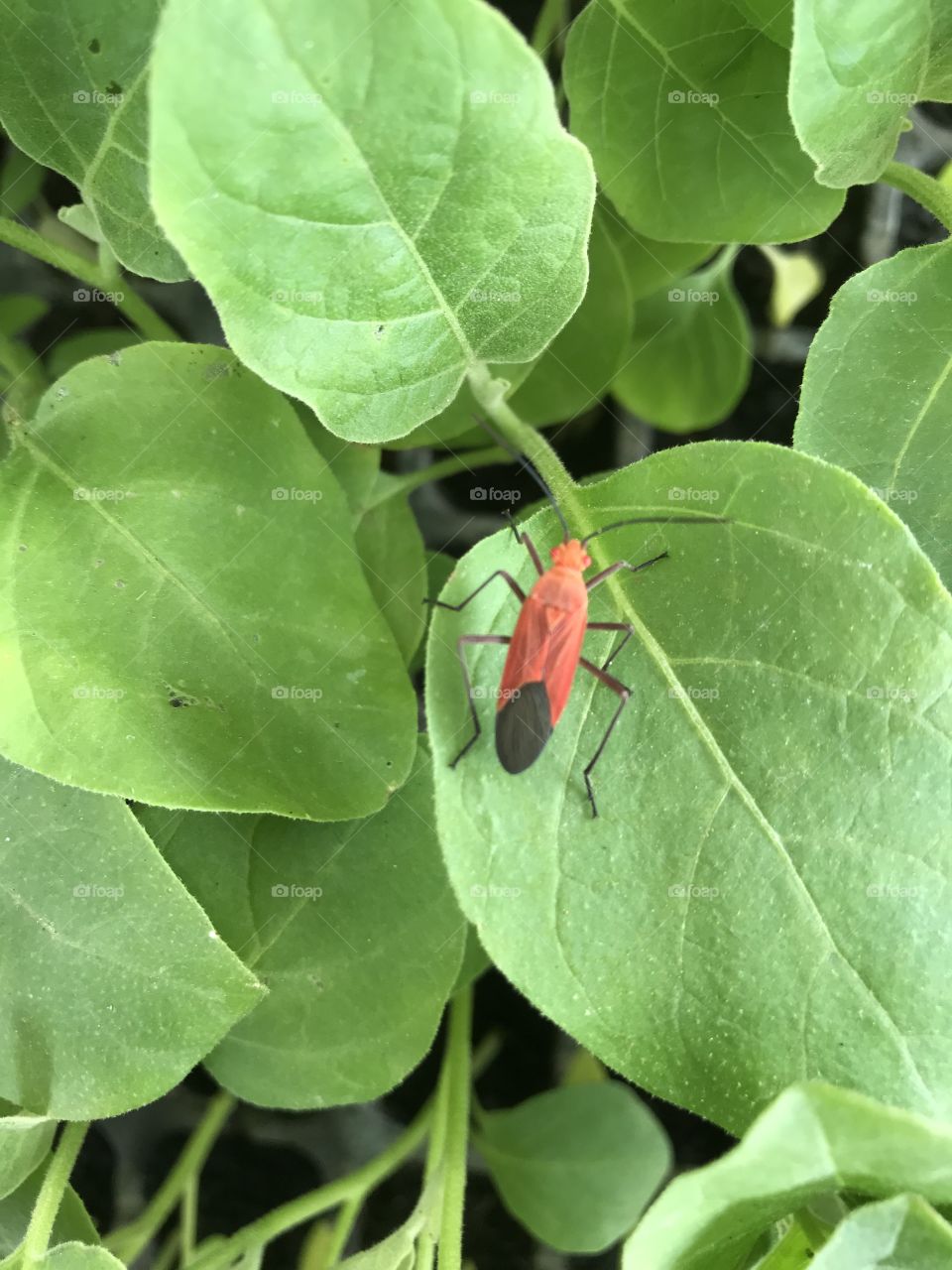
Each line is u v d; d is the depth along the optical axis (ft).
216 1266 0.27
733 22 0.24
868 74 0.22
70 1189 0.25
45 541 0.22
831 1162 0.18
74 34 0.22
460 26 0.17
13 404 0.25
